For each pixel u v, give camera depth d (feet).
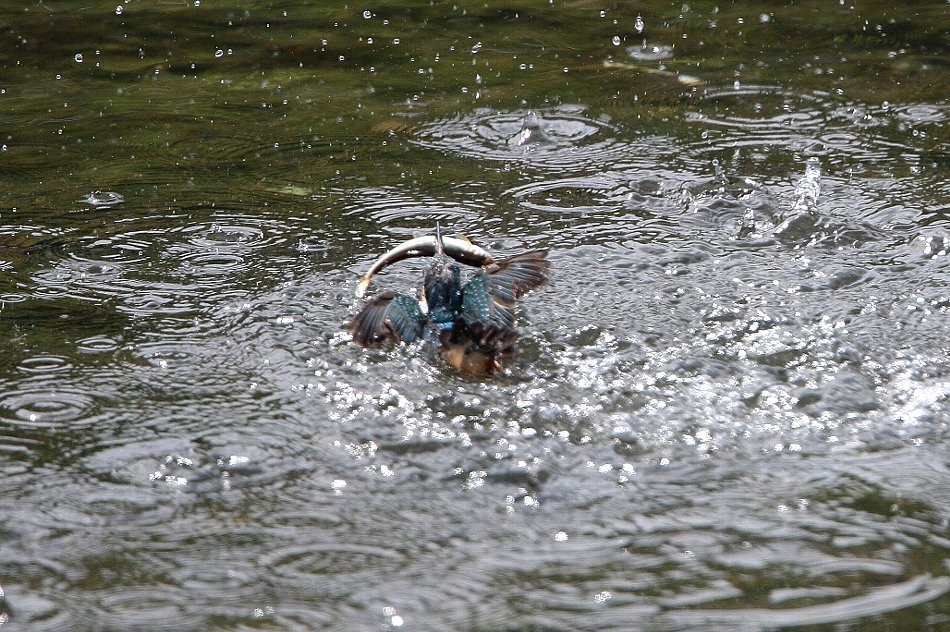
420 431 27.48
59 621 20.67
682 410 28.32
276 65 61.67
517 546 23.08
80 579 21.97
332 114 53.93
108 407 28.55
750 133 49.62
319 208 42.47
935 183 43.47
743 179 44.11
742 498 24.62
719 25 66.74
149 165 47.42
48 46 64.85
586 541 23.22
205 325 32.99
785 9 69.56
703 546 22.88
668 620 20.51
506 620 20.63
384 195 43.75
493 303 29.81
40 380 29.78
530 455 26.48
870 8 68.80
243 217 41.55
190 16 70.79
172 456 26.37
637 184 44.27
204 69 61.16
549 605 21.06
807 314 33.14
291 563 22.52
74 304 34.45
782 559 22.33
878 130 49.44
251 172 46.55
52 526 23.75
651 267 36.68
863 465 25.80
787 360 30.60
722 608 20.81
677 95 55.06
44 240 39.45
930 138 48.32
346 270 36.76
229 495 24.98
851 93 54.24
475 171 46.39
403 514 24.27
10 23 68.74
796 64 59.11
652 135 49.83
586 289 35.01
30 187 44.80
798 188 42.96
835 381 29.48
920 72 57.00
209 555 22.77
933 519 23.56
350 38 66.23
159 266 37.27
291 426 27.73
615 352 31.09
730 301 34.09
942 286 34.91
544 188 44.16
